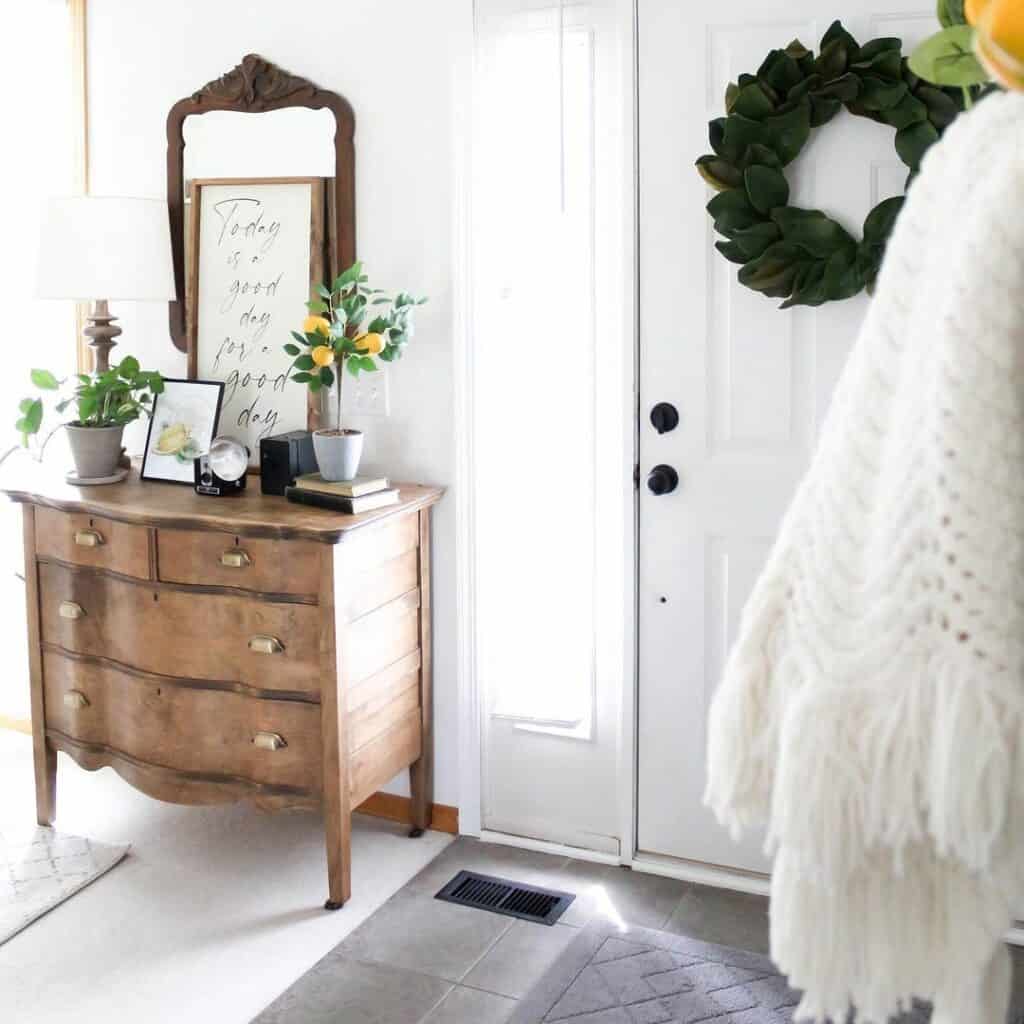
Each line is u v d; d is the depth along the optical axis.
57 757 3.24
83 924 2.61
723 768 0.93
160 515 2.66
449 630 2.98
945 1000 0.87
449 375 2.90
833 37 2.34
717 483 2.64
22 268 3.47
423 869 2.85
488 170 2.78
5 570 3.66
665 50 2.56
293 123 2.99
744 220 2.44
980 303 0.79
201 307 3.16
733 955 2.46
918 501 0.82
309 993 2.35
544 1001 2.30
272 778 2.68
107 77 3.26
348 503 2.66
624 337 2.68
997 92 0.87
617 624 2.82
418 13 2.81
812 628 0.88
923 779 0.82
